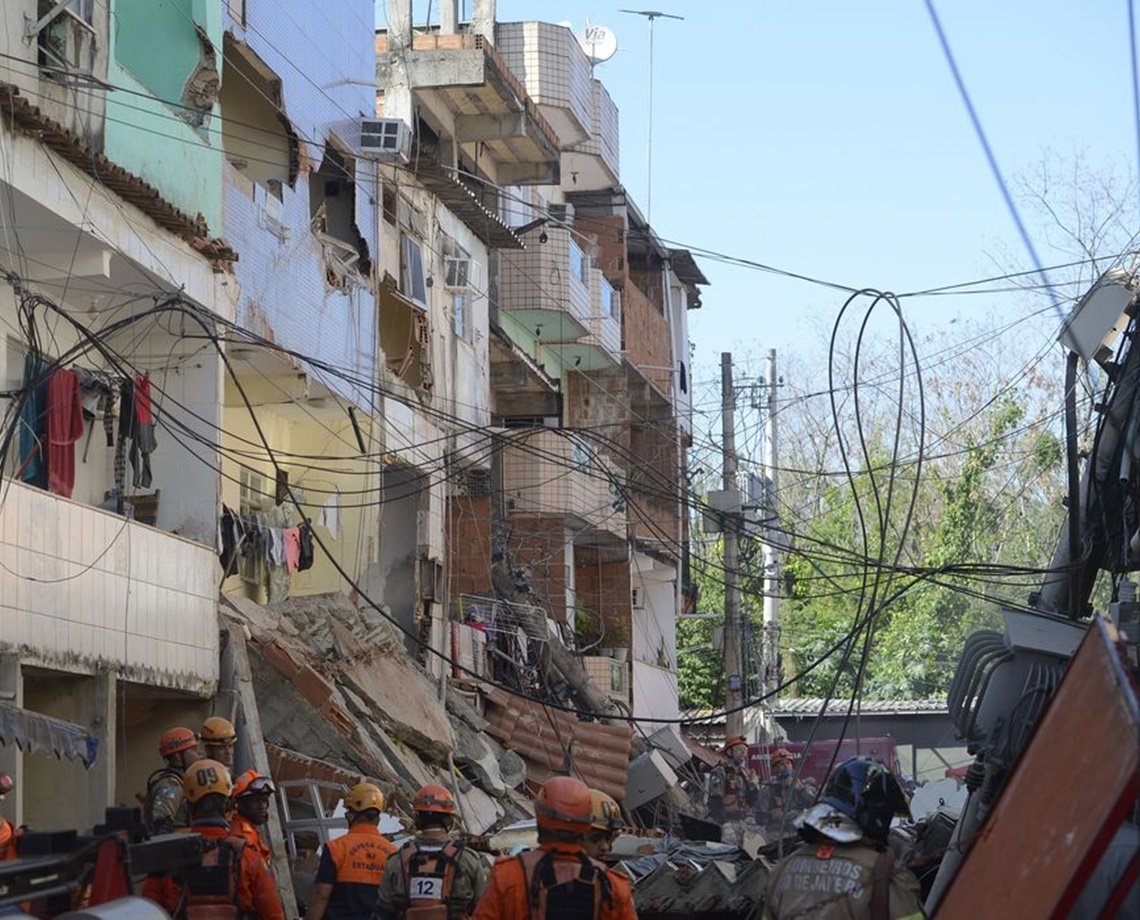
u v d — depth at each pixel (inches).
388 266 1079.0
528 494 1451.8
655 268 1867.6
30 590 588.4
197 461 751.1
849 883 257.6
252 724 730.8
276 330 864.9
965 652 519.2
